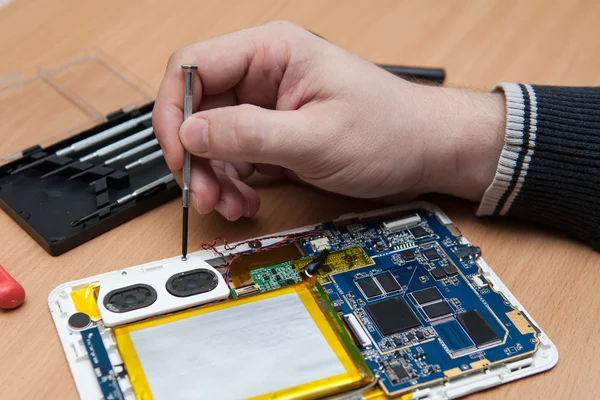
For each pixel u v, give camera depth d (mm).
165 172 646
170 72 602
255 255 602
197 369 538
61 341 553
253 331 556
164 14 762
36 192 622
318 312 568
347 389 543
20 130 664
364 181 609
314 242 613
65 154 642
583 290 608
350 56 616
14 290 564
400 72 696
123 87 702
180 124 596
